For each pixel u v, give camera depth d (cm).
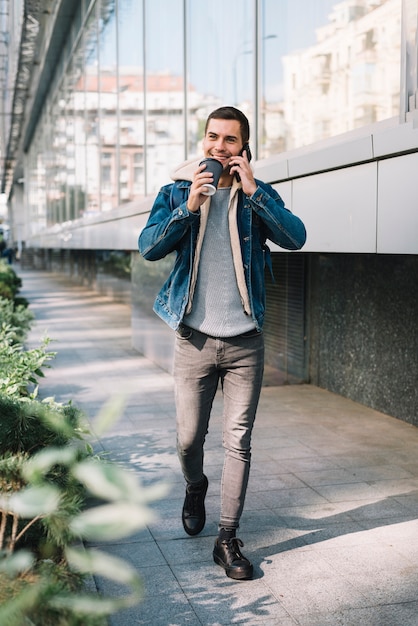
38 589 145
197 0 834
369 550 349
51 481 191
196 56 847
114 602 140
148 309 1006
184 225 297
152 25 1062
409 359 605
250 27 672
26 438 244
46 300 2172
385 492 438
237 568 313
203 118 827
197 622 278
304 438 567
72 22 2039
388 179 389
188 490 357
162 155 1028
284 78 607
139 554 342
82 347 1136
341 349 723
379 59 454
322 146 534
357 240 425
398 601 297
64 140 2361
